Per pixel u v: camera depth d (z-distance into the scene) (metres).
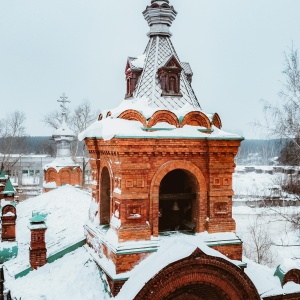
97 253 12.98
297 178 21.89
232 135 12.62
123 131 11.48
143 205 11.91
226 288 11.31
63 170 32.69
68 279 12.59
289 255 29.66
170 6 14.34
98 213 13.93
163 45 14.15
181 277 10.83
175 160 12.26
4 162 56.22
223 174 12.67
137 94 13.48
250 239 32.91
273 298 12.43
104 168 13.61
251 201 46.72
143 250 11.56
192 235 12.53
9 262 15.16
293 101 20.78
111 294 11.22
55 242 15.63
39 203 23.62
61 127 33.62
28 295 11.95
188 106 12.72
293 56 20.59
